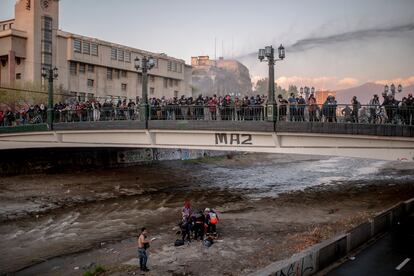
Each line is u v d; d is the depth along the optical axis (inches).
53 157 1648.6
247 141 1003.9
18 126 1338.6
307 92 1091.9
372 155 880.9
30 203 1108.5
